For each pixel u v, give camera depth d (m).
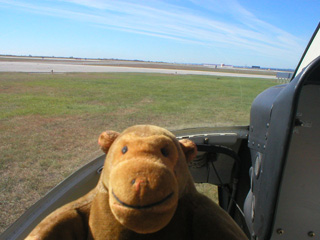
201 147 1.78
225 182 2.11
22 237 1.23
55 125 5.01
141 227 0.74
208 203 0.99
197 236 0.91
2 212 2.14
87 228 0.95
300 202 1.22
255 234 1.27
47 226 0.90
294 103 0.95
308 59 1.62
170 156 0.87
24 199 2.33
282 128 1.02
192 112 6.57
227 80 18.17
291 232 1.27
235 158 1.87
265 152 1.20
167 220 0.76
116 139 0.99
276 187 1.04
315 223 1.23
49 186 2.58
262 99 1.43
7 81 11.77
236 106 7.52
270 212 1.08
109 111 6.75
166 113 6.50
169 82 16.09
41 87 10.47
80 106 7.24
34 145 3.71
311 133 1.15
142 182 0.72
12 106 6.47
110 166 0.89
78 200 1.01
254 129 1.46
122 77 19.38
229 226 0.93
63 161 3.19
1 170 2.87
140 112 6.61
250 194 1.59
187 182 0.98
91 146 3.81
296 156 1.18
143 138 0.87
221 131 1.93
